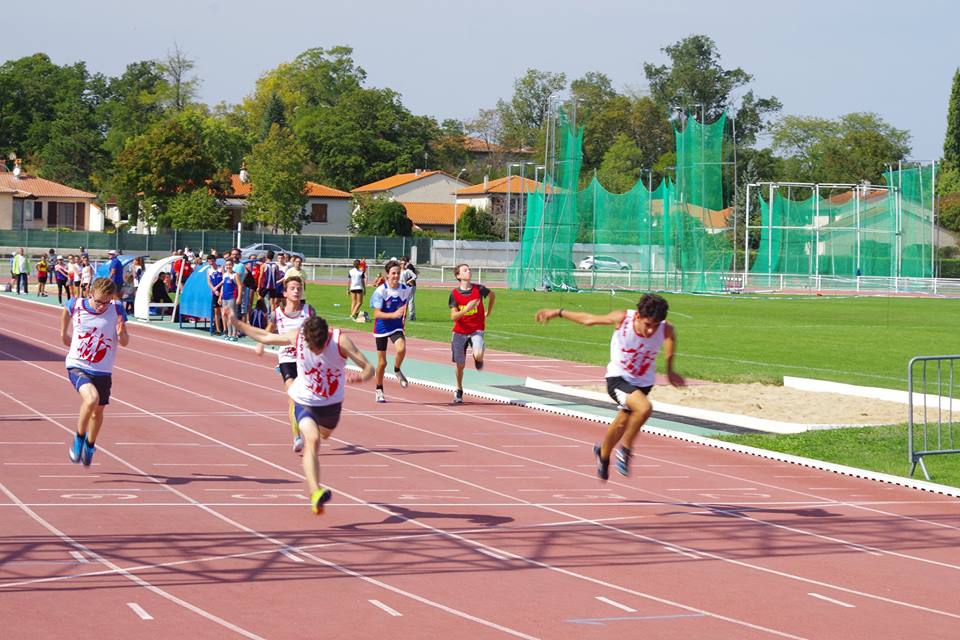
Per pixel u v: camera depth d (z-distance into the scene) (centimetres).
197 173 8912
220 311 3042
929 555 938
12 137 12288
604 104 13288
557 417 1709
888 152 12300
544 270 5831
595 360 2639
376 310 1802
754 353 2908
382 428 1541
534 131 13988
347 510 1016
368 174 11919
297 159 9181
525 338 3228
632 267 7019
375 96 12250
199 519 959
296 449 1189
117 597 722
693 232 6100
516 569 834
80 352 1128
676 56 12838
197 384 1967
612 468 1299
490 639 665
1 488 1060
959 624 736
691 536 969
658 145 12850
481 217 9606
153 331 3142
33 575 768
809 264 7031
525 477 1221
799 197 11888
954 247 9250
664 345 1030
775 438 1512
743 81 12825
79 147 11669
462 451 1375
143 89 13312
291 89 14312
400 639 658
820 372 2467
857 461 1374
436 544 901
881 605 776
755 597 782
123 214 10550
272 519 970
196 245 7794
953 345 3241
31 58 12950
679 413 1755
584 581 808
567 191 5812
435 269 7344
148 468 1191
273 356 2514
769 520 1051
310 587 763
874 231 6812
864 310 5003
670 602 761
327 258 8181
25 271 4900
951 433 1403
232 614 694
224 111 14288
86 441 1130
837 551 937
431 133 13162
